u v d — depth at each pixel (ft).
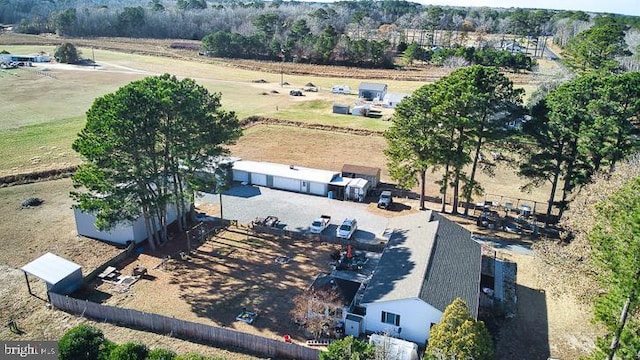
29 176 193.57
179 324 102.63
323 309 106.01
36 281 123.85
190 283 124.06
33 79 382.22
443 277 109.09
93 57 485.15
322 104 331.77
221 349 99.35
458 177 164.45
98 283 122.83
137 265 132.05
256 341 97.60
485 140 159.53
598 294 94.94
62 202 172.76
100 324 106.83
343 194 184.96
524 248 146.20
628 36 473.67
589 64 347.36
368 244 142.00
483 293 117.80
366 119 295.69
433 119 155.12
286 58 515.09
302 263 135.03
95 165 125.59
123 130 120.78
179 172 142.00
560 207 157.69
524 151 158.61
